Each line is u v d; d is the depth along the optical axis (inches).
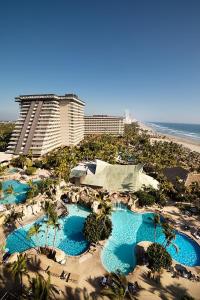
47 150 5236.2
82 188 2874.0
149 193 2780.5
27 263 1526.8
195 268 1630.2
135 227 2222.0
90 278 1461.6
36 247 1758.1
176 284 1453.0
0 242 1811.0
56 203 2351.1
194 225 2262.6
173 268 1599.4
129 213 2482.8
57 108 5807.1
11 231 1987.0
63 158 4097.0
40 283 1090.1
